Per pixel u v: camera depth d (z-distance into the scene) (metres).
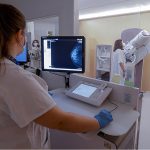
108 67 1.39
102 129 0.87
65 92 1.40
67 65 1.50
